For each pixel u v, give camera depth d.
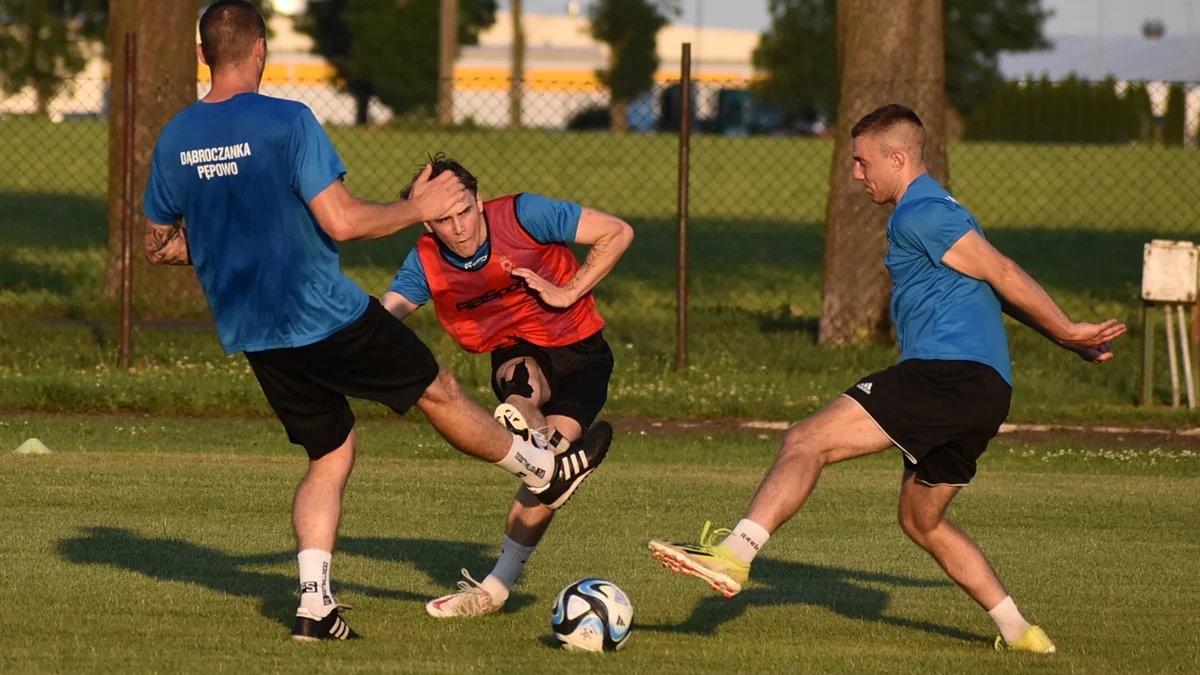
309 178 14.64
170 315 48.72
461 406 16.06
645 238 83.31
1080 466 30.70
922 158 16.42
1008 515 25.11
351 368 15.47
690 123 39.06
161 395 34.75
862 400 15.60
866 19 44.19
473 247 17.17
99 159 100.75
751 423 35.06
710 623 17.70
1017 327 50.28
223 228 15.14
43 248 67.88
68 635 15.93
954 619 18.19
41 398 34.50
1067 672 15.59
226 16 15.33
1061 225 90.31
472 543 22.11
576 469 16.81
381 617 17.47
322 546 15.95
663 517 24.23
